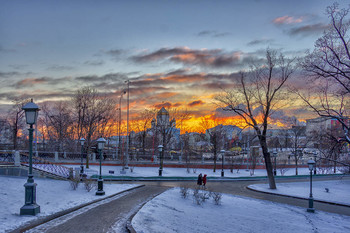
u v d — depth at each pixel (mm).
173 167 49312
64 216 12922
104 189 23188
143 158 59219
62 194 19219
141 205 17250
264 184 35594
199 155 68938
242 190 30906
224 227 14852
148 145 72188
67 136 56125
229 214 18188
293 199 27047
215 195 22781
